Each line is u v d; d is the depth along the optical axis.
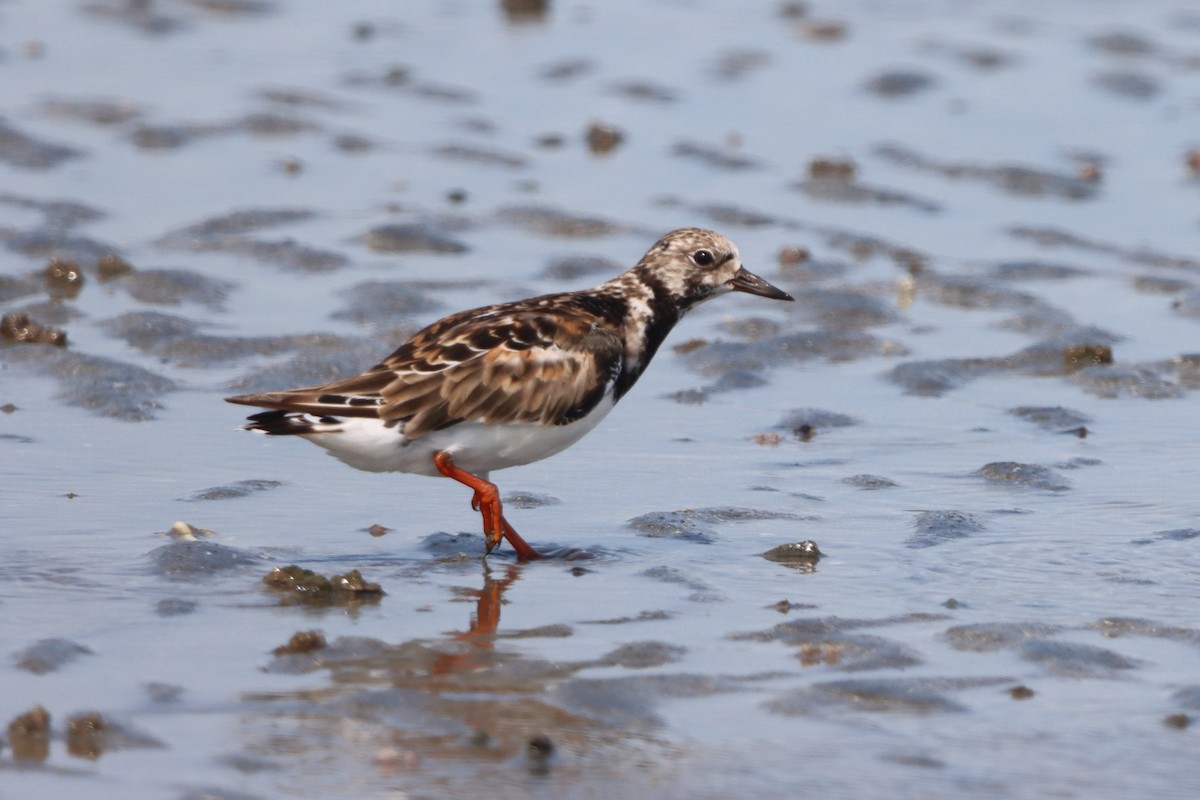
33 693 8.65
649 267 12.56
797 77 28.30
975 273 19.45
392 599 10.36
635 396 15.52
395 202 21.33
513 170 23.03
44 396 14.65
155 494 12.34
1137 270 19.88
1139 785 7.89
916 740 8.34
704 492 12.80
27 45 27.05
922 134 25.41
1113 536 11.67
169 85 25.67
